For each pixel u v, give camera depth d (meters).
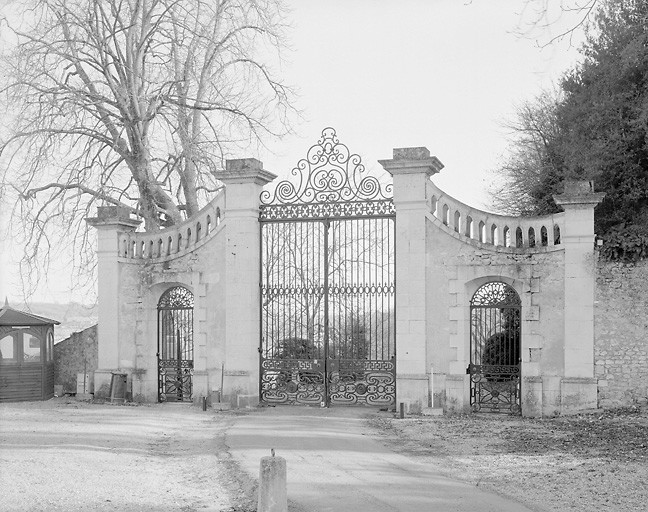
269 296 20.72
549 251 18.42
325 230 20.09
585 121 22.31
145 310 21.84
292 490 11.10
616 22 21.88
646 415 16.80
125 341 21.97
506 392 20.23
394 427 17.06
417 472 12.39
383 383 19.83
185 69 28.83
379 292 19.55
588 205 18.09
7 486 10.92
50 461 12.80
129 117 27.44
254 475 12.12
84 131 27.48
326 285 19.98
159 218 30.17
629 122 19.83
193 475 12.46
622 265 18.08
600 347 18.05
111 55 27.28
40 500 10.27
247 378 20.20
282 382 20.64
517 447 14.43
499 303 19.17
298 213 20.33
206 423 18.11
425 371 19.02
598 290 18.12
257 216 20.75
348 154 20.08
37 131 25.64
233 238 20.62
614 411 17.55
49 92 25.91
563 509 10.01
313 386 20.31
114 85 27.39
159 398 21.75
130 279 22.05
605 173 20.28
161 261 21.62
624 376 17.88
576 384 17.97
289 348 20.58
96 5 27.05
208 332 20.95
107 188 28.45
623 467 12.20
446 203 19.34
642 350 17.83
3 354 22.22
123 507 10.16
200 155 29.28
